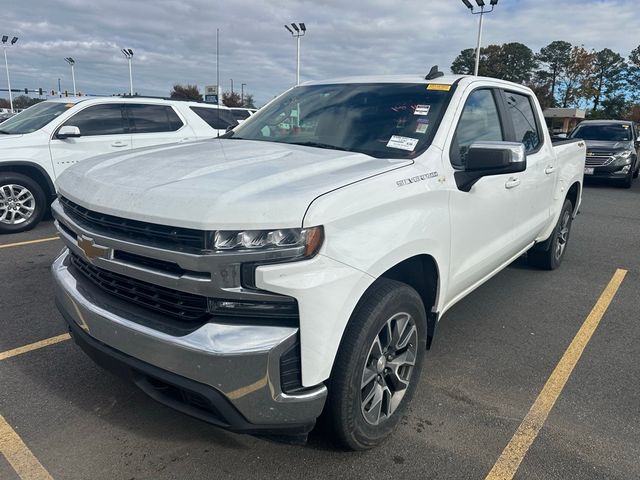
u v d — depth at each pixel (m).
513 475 2.54
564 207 5.62
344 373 2.30
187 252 2.02
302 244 2.04
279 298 2.03
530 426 2.93
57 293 2.73
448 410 3.06
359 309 2.37
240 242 1.99
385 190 2.44
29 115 8.16
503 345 3.96
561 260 6.11
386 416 2.71
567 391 3.32
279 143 3.35
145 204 2.16
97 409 2.97
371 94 3.55
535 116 4.62
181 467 2.52
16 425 2.81
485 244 3.54
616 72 76.50
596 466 2.62
